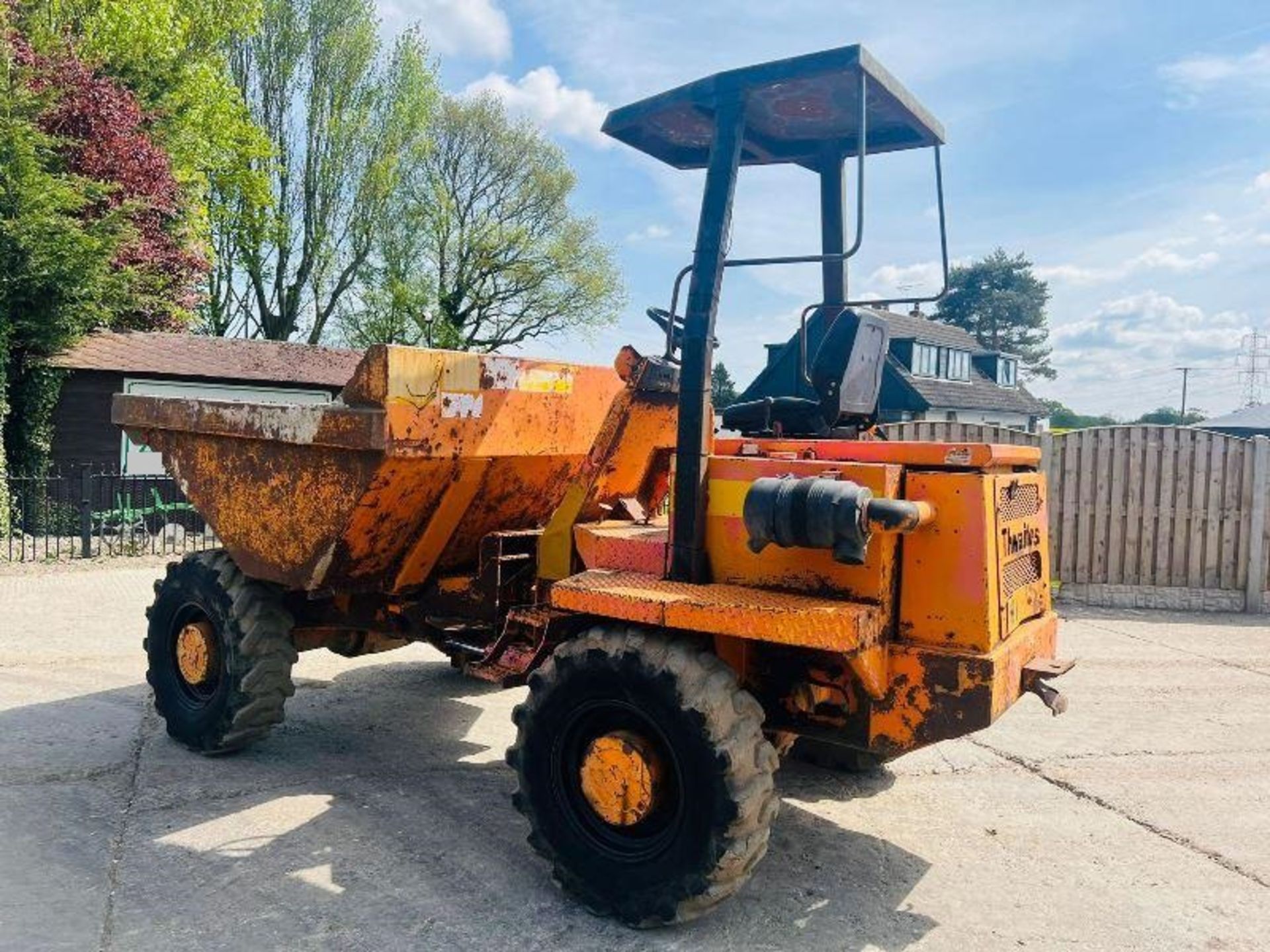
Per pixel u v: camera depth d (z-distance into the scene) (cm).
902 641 340
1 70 1439
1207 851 432
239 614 494
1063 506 1062
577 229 3444
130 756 511
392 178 3181
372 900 365
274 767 502
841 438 412
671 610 339
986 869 408
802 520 311
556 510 443
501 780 494
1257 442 1020
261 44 3103
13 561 1185
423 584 507
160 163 1839
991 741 578
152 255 1822
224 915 350
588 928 350
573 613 387
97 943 328
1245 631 930
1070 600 1064
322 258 3234
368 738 555
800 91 384
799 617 316
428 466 445
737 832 324
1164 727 612
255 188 2892
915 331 3759
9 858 387
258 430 464
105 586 1020
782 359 2153
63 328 1480
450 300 3403
